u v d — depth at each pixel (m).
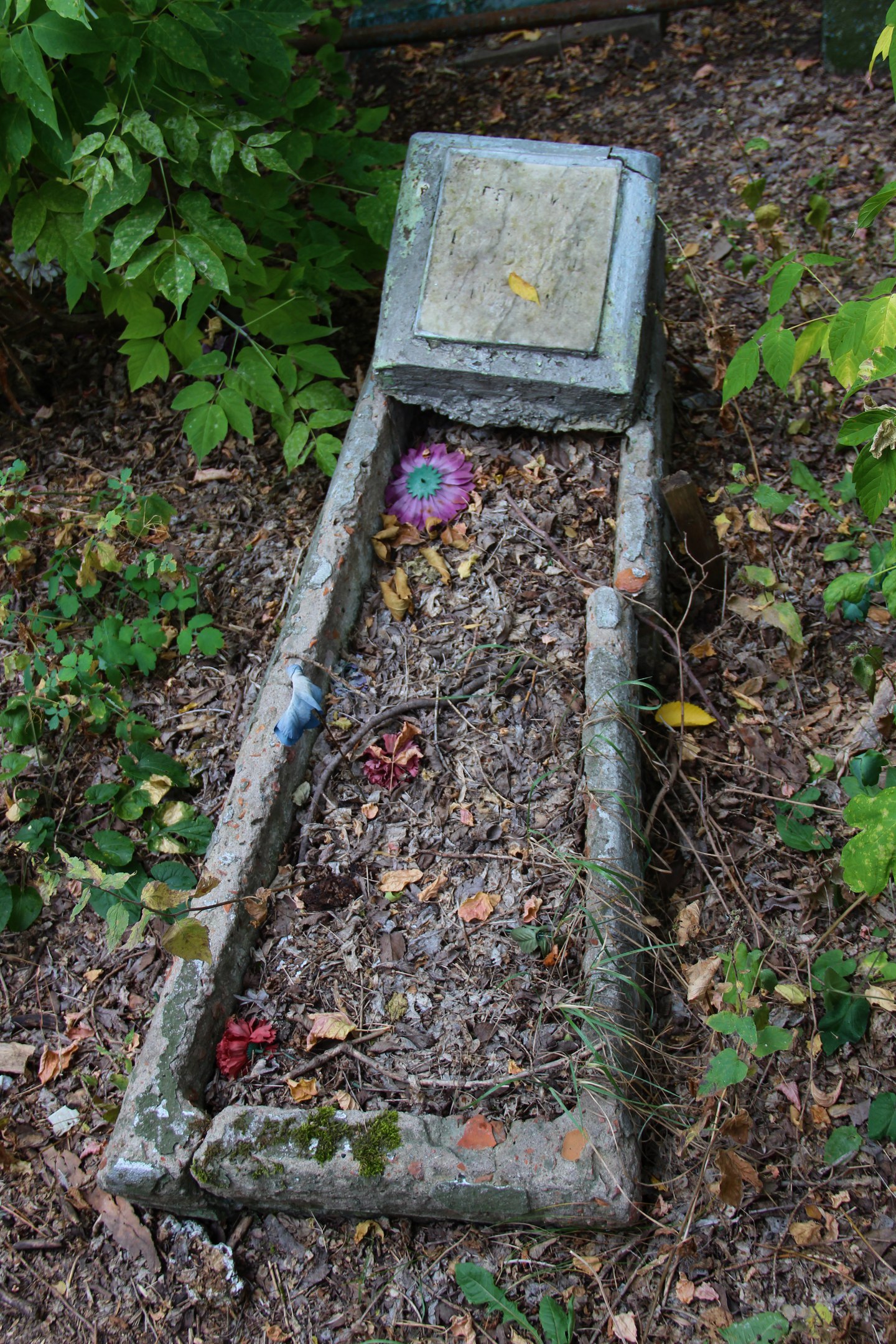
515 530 3.11
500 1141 2.13
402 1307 2.14
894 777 2.71
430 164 3.26
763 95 4.68
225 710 3.02
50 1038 2.56
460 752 2.76
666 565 3.16
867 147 4.35
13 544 3.29
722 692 2.99
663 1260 2.14
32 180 3.35
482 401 3.20
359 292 4.06
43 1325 2.18
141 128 2.75
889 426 2.08
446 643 2.96
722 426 3.57
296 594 2.94
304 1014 2.40
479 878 2.54
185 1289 2.18
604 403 3.09
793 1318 2.05
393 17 5.26
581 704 2.77
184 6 2.84
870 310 1.97
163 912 2.26
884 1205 2.17
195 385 3.19
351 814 2.69
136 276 2.87
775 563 3.21
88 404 3.85
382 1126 2.16
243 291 3.27
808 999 2.42
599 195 3.14
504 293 3.11
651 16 5.01
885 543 3.13
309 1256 2.21
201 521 3.45
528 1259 2.17
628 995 2.31
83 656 2.90
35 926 2.74
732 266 4.05
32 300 3.79
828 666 3.01
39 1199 2.33
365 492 3.12
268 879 2.59
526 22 5.05
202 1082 2.32
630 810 2.53
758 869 2.66
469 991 2.39
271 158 2.92
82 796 2.93
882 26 4.48
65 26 2.69
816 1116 2.28
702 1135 2.26
